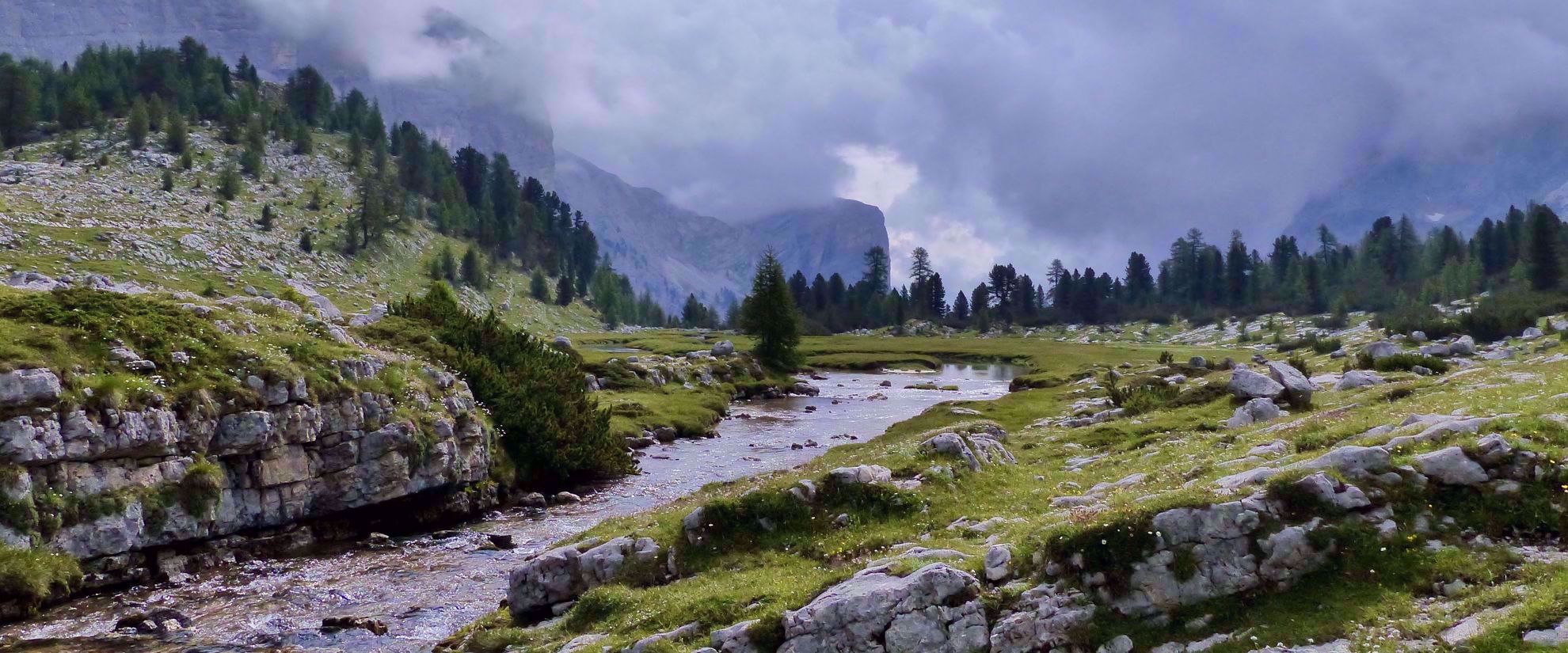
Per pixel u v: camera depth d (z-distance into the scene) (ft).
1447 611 56.80
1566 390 94.63
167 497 103.24
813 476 93.15
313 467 120.57
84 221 541.75
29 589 88.38
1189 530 64.03
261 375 117.29
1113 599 62.39
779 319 404.36
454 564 110.73
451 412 143.02
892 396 333.83
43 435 93.76
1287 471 69.00
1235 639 58.49
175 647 81.82
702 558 84.89
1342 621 58.03
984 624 62.39
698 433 226.17
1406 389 141.28
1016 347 606.14
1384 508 65.92
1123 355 518.78
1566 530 62.69
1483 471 67.51
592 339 640.58
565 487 161.79
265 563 110.22
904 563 68.28
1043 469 116.78
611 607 77.36
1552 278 505.25
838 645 62.39
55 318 108.68
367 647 81.97
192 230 593.01
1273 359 431.84
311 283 601.21
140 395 103.30
